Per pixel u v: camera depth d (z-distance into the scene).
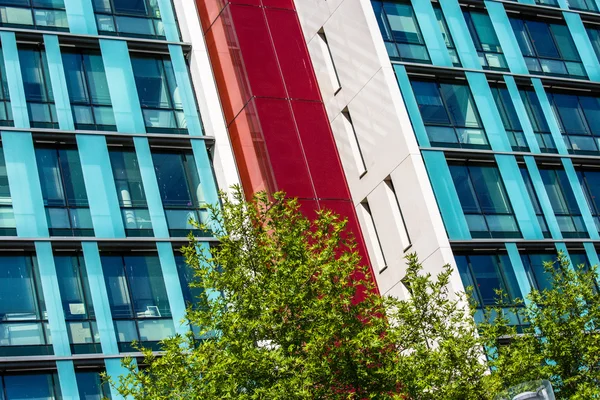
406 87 40.91
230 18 43.44
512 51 44.97
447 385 27.80
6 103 36.16
